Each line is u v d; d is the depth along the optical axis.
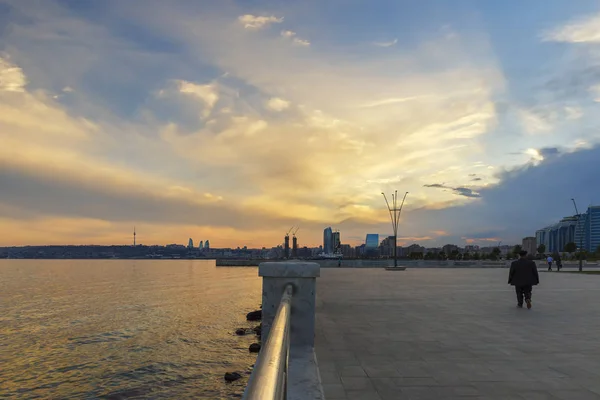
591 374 5.43
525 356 6.39
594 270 53.56
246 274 97.19
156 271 140.25
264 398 0.98
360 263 83.75
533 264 12.48
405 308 12.41
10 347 24.55
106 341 25.45
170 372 18.19
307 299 5.99
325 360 6.08
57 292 61.94
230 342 23.16
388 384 4.94
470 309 12.20
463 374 5.39
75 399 15.83
